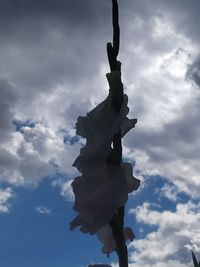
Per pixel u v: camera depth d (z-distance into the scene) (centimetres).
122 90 158
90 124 158
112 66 157
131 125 159
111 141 156
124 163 166
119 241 147
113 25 156
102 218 147
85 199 149
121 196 149
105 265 155
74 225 150
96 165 157
